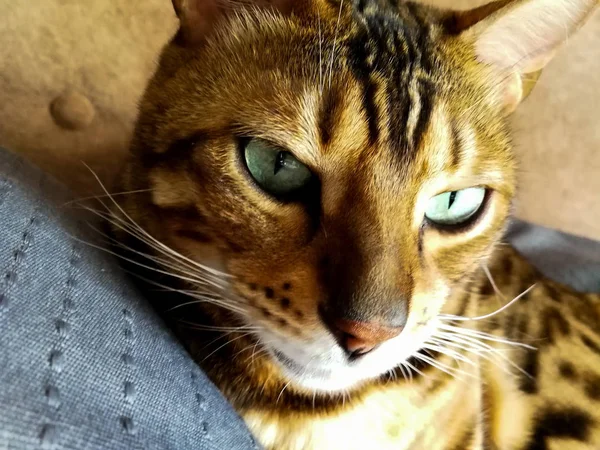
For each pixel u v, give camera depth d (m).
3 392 0.07
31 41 0.21
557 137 0.26
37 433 0.07
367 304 0.12
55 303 0.10
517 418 0.21
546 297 0.23
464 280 0.16
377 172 0.13
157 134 0.14
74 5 0.21
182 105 0.14
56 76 0.21
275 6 0.14
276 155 0.13
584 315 0.23
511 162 0.16
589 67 0.25
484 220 0.15
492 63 0.16
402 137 0.13
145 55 0.22
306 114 0.13
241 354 0.15
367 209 0.13
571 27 0.16
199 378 0.12
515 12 0.15
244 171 0.13
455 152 0.14
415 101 0.13
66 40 0.21
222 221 0.13
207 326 0.14
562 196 0.27
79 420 0.08
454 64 0.15
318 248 0.13
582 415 0.21
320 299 0.12
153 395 0.10
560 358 0.22
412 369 0.16
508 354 0.21
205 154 0.13
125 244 0.15
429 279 0.14
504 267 0.23
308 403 0.15
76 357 0.09
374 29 0.14
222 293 0.14
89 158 0.22
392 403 0.16
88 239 0.13
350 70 0.13
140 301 0.12
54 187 0.15
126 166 0.16
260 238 0.13
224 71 0.14
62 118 0.21
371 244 0.12
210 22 0.15
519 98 0.17
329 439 0.15
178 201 0.14
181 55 0.15
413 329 0.14
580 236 0.28
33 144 0.21
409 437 0.16
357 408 0.16
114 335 0.10
